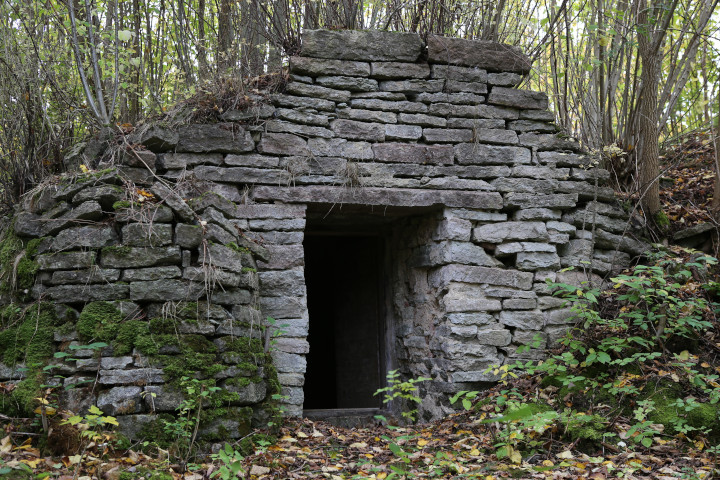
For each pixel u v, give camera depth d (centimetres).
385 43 607
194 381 430
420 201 597
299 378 559
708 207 684
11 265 468
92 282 444
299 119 584
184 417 426
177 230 457
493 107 625
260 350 482
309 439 501
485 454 471
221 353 454
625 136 714
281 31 698
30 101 618
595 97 787
